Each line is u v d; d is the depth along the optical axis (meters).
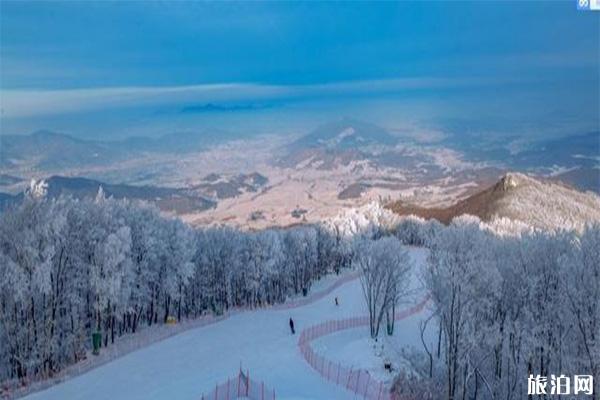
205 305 110.69
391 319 93.81
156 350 75.69
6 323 66.69
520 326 62.50
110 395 58.19
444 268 63.78
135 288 85.75
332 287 125.31
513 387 64.75
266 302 115.06
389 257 86.94
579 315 56.41
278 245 118.69
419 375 68.56
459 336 63.22
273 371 65.44
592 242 57.94
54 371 67.50
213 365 67.88
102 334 79.50
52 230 68.81
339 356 71.69
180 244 94.62
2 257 65.88
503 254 67.81
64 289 74.94
